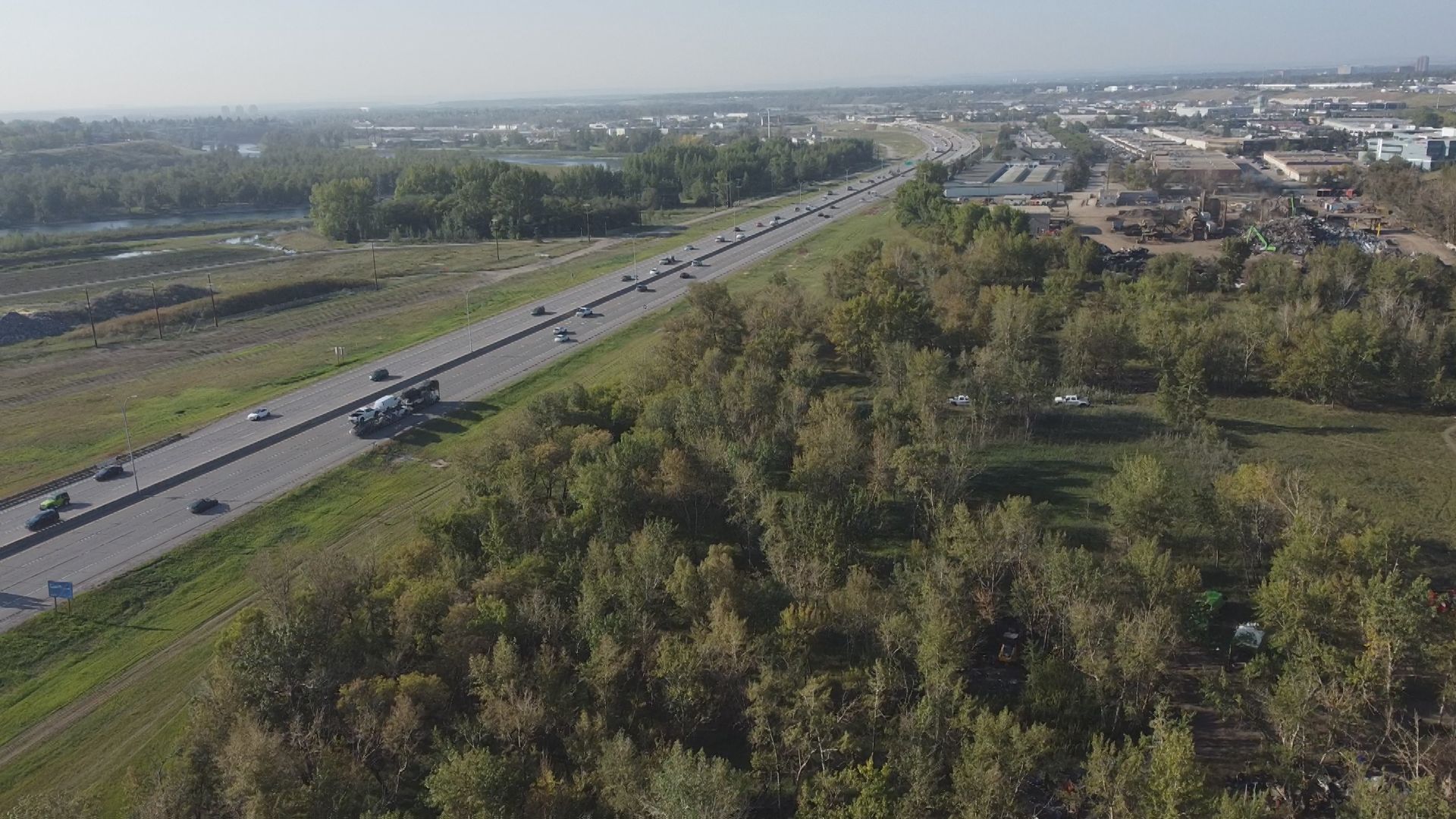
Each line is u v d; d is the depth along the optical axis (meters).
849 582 75.44
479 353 175.88
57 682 80.50
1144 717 68.81
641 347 178.75
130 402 152.75
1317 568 76.44
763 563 91.12
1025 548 81.19
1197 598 79.12
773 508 89.50
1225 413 134.75
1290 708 63.09
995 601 81.44
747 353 140.00
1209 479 105.25
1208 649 78.81
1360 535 81.69
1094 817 57.88
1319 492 97.25
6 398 155.75
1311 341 136.75
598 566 78.62
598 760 60.88
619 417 120.25
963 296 168.50
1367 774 62.00
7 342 192.12
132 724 74.31
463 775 55.78
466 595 76.25
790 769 64.25
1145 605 74.12
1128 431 126.75
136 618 90.44
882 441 103.38
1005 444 123.44
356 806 58.47
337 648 69.19
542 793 57.09
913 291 172.62
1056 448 121.50
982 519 87.94
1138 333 152.00
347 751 63.75
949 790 59.22
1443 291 175.62
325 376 163.88
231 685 65.81
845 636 76.62
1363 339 137.12
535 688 66.50
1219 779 64.31
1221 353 143.50
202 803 58.38
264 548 103.06
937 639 66.81
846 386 147.38
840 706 69.19
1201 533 95.19
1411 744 63.81
